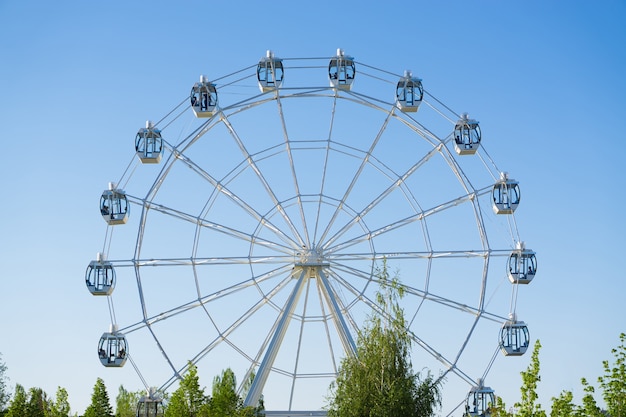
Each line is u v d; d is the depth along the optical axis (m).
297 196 65.75
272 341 64.06
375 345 56.44
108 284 65.50
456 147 67.62
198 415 63.41
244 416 62.78
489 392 63.50
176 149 65.94
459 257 65.75
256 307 64.75
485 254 66.06
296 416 65.19
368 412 54.41
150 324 65.06
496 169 67.88
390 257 65.50
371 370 55.59
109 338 65.19
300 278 64.75
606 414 49.75
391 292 57.66
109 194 66.31
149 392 65.19
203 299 64.75
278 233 65.44
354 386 55.41
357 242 65.62
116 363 65.25
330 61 68.00
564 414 48.56
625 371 49.94
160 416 65.00
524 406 47.81
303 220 65.56
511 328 65.31
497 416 50.75
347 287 65.44
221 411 63.53
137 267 65.44
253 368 65.06
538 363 48.03
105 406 91.19
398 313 57.31
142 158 67.00
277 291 65.06
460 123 67.75
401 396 53.88
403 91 67.25
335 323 64.12
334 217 65.69
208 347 64.81
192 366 65.19
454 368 64.06
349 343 63.31
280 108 67.31
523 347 65.31
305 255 65.00
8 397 107.56
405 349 56.62
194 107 67.31
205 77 67.75
